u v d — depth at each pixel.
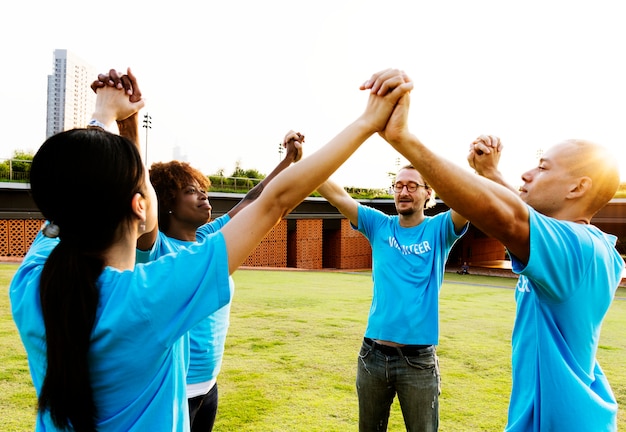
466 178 1.06
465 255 33.56
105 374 0.88
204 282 0.91
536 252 1.14
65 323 0.84
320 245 27.30
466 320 8.80
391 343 2.58
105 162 0.89
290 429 3.68
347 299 10.98
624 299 13.54
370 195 33.25
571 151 1.44
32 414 3.74
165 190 2.05
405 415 2.57
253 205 1.02
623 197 25.23
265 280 15.42
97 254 0.94
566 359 1.30
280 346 6.36
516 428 1.39
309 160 1.03
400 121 1.05
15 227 18.44
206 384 2.04
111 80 1.42
